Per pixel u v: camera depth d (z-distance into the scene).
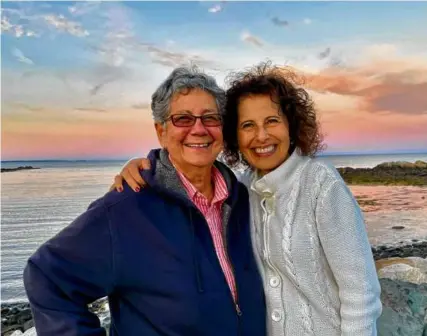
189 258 1.83
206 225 1.93
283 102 2.07
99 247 1.77
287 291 1.97
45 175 69.50
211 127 2.02
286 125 2.10
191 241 1.86
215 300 1.83
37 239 24.56
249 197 2.21
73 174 70.50
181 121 1.98
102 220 1.79
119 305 1.89
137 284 1.79
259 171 2.22
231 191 2.07
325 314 1.90
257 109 2.08
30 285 1.77
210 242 1.92
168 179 1.92
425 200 31.38
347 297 1.83
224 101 2.11
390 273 3.99
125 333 1.86
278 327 1.96
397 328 2.99
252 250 2.09
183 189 1.93
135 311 1.85
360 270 1.83
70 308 1.75
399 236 20.72
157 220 1.84
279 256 1.97
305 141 2.13
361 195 33.41
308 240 1.93
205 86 2.00
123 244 1.78
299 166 2.06
